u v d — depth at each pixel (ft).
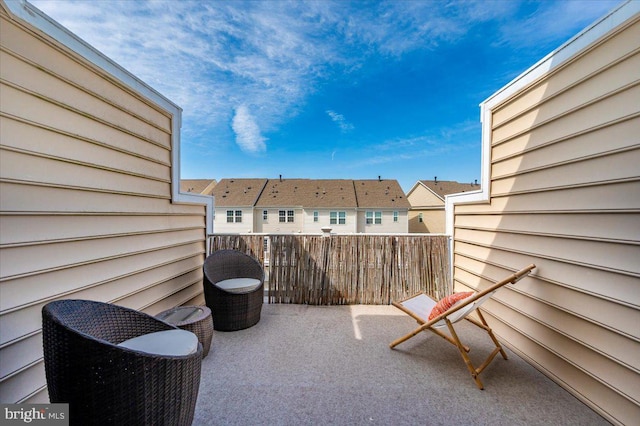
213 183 65.16
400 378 6.67
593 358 5.63
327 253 12.42
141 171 8.13
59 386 3.60
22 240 4.87
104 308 5.02
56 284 5.51
